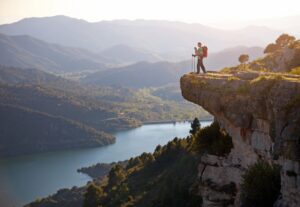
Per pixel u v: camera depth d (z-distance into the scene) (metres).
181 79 26.19
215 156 24.19
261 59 51.78
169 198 69.25
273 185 19.14
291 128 17.33
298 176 17.03
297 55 48.19
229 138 23.70
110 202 100.19
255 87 20.59
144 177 107.06
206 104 24.06
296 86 17.86
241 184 21.53
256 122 21.19
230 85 22.97
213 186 24.00
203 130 25.09
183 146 100.81
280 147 17.72
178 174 80.38
